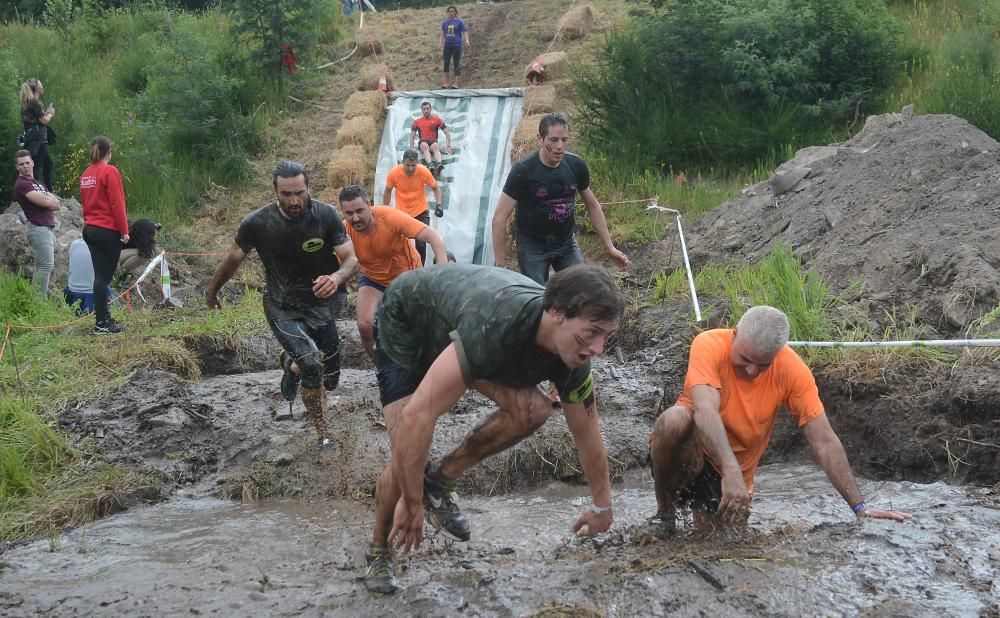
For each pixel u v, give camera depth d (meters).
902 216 8.40
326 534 5.28
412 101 16.12
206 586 4.42
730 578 3.97
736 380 4.43
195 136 15.60
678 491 4.69
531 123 14.66
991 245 7.17
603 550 4.62
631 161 13.77
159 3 21.52
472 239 13.76
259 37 17.36
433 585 4.12
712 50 14.09
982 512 4.79
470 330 3.32
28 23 22.20
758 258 9.54
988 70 13.12
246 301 10.49
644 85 14.44
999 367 5.96
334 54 19.14
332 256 6.20
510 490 6.13
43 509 5.70
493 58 18.20
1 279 9.85
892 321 6.88
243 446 6.59
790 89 13.62
